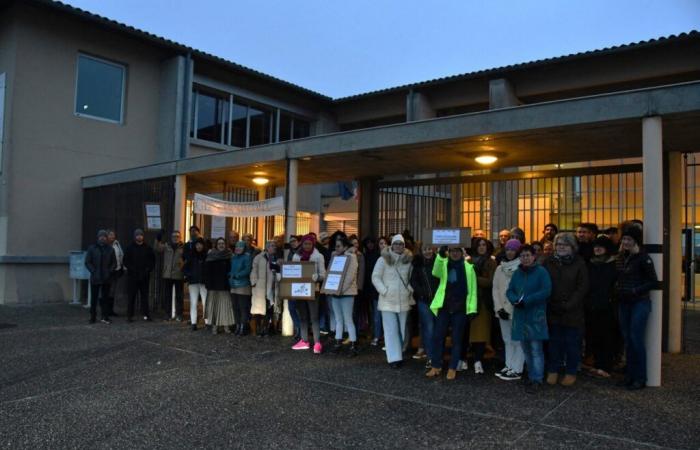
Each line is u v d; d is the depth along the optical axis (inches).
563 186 465.1
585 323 288.7
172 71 665.0
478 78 668.1
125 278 527.2
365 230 487.8
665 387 258.1
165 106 666.8
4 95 561.3
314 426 208.5
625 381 262.5
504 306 271.1
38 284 568.7
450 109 735.1
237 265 387.2
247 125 760.3
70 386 262.2
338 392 252.7
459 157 391.5
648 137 266.4
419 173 468.4
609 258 279.6
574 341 259.3
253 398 243.6
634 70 585.3
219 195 626.8
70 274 548.4
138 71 655.1
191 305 413.4
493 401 237.5
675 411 222.4
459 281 275.0
